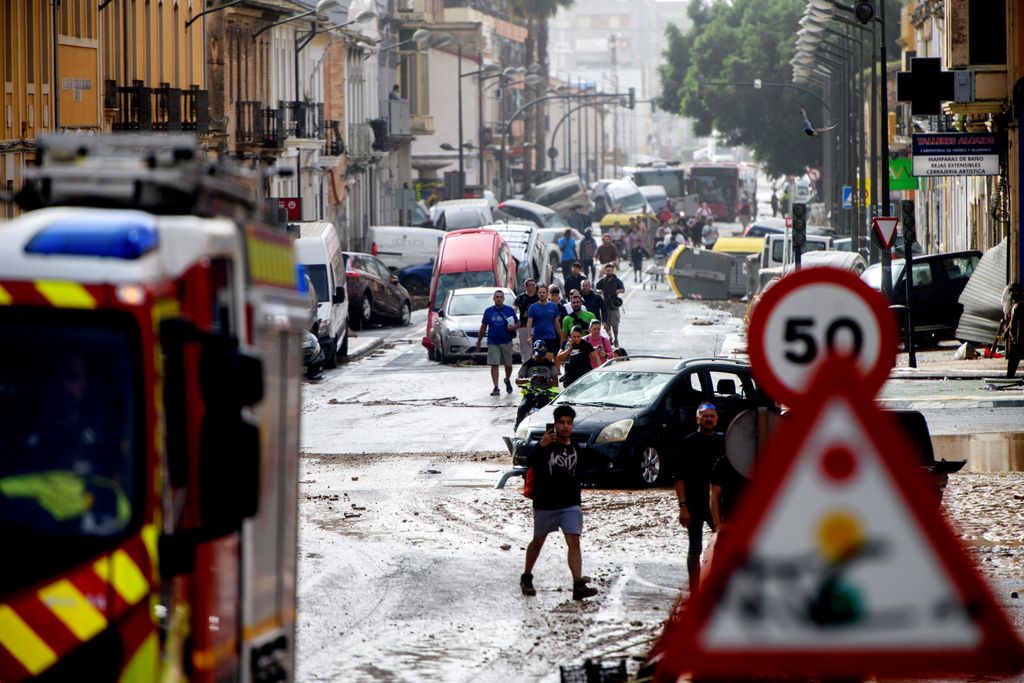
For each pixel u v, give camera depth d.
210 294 17.45
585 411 55.72
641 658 30.16
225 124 142.50
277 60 166.00
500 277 112.44
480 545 43.00
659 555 41.00
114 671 16.20
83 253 16.75
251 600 18.67
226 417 16.25
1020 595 34.12
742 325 121.00
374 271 130.62
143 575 16.30
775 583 11.64
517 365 99.25
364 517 47.59
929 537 11.58
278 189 162.38
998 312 89.75
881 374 12.84
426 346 104.38
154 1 124.69
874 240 89.06
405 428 69.69
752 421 22.14
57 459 16.53
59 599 16.30
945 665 11.53
